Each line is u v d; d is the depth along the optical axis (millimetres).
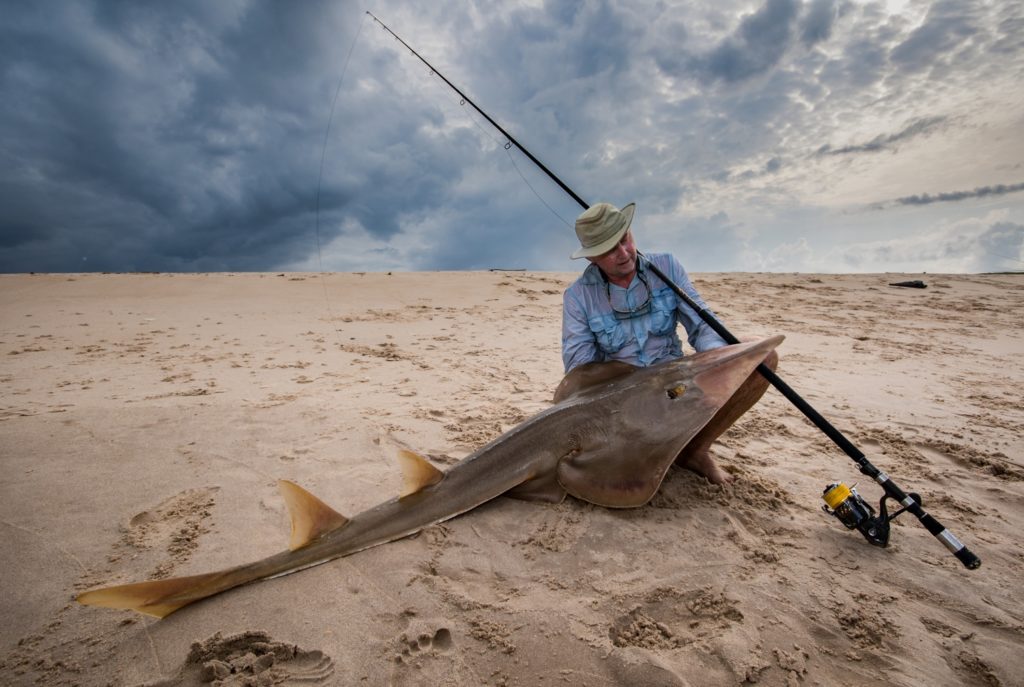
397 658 1929
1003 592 2279
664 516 2846
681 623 2129
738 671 1868
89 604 2035
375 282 13250
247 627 2074
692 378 2951
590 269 3484
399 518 2645
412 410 4492
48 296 10945
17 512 2877
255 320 9078
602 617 2135
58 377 5543
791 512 2920
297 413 4324
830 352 7328
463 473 2848
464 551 2553
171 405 4496
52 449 3625
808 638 2027
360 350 7020
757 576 2377
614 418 2965
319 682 1836
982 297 12953
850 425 4309
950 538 2361
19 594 2275
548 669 1889
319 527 2484
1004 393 5305
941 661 1924
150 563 2480
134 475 3287
